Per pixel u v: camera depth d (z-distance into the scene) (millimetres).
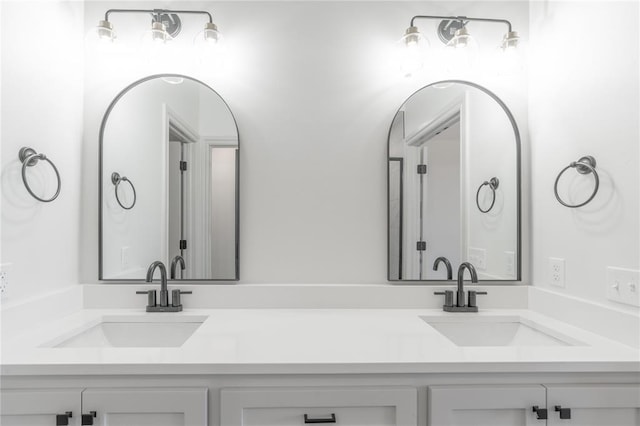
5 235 1155
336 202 1650
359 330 1279
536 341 1407
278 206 1640
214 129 1628
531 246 1634
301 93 1651
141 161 1617
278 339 1179
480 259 1642
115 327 1458
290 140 1646
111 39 1533
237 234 1617
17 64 1202
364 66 1664
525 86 1680
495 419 1024
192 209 1617
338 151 1652
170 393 982
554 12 1481
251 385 1005
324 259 1646
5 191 1155
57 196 1364
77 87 1563
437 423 1005
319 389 999
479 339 1491
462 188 1650
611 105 1182
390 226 1635
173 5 1641
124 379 997
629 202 1114
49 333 1237
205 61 1611
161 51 1546
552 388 1012
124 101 1622
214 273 1611
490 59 1688
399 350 1085
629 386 1023
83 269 1589
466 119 1666
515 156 1668
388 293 1591
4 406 972
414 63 1563
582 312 1295
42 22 1330
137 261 1602
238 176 1622
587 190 1285
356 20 1666
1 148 1138
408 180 1646
